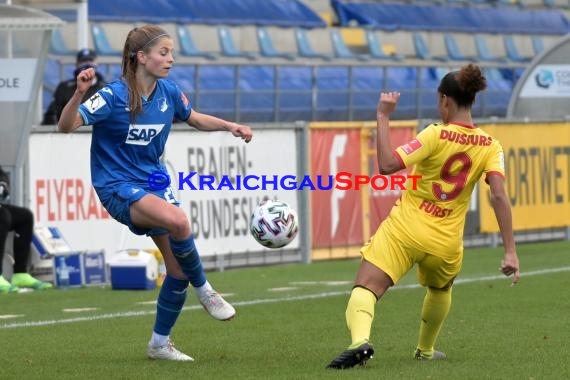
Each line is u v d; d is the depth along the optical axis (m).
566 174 46.00
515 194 43.75
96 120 17.86
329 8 79.25
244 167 37.22
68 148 33.59
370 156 40.56
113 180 18.16
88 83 17.25
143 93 18.17
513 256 17.34
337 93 58.72
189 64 55.56
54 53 60.28
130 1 66.56
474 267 35.97
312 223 39.06
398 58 74.94
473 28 83.06
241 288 31.50
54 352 20.28
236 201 37.09
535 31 87.25
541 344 20.34
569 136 46.12
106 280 33.56
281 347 20.47
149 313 26.20
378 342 20.94
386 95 17.20
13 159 32.50
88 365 18.62
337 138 39.59
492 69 70.00
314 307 26.73
